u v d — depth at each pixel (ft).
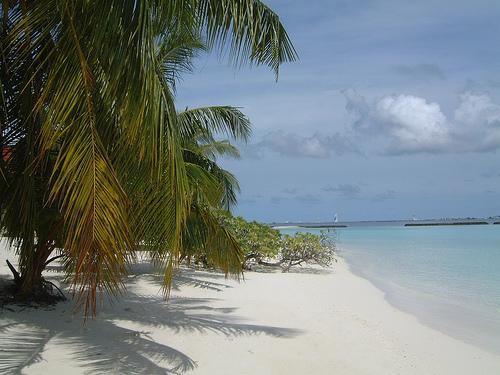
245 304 35.78
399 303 44.32
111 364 19.15
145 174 18.08
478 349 29.04
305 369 21.70
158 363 19.89
